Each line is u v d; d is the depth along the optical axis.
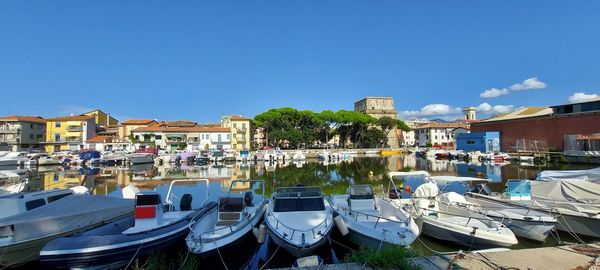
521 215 11.46
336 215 11.55
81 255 7.96
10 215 10.27
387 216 11.90
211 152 59.31
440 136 106.56
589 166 37.75
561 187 12.86
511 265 7.00
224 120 91.81
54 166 47.53
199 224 10.87
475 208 12.55
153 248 9.26
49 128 72.50
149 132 73.44
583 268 6.81
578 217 11.05
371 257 7.13
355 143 90.06
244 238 10.52
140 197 10.27
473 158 52.62
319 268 7.01
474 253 7.75
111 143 68.88
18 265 9.17
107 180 30.80
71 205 10.61
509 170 36.03
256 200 17.44
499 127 62.16
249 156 58.91
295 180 29.44
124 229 9.95
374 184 25.41
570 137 47.34
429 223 11.22
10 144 64.75
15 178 26.66
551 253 7.70
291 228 9.84
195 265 9.22
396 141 100.56
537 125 54.69
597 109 46.84
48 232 9.65
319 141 96.19
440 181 14.40
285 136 78.06
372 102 112.94
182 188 24.80
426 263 7.16
